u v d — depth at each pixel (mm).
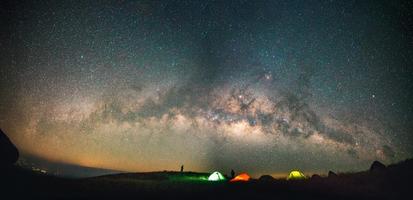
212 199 12094
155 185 16172
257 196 12820
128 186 15203
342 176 17297
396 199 12266
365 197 12648
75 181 15719
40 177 15203
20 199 11016
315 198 12523
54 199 11258
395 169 16453
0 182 13055
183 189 14438
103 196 12094
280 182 16672
